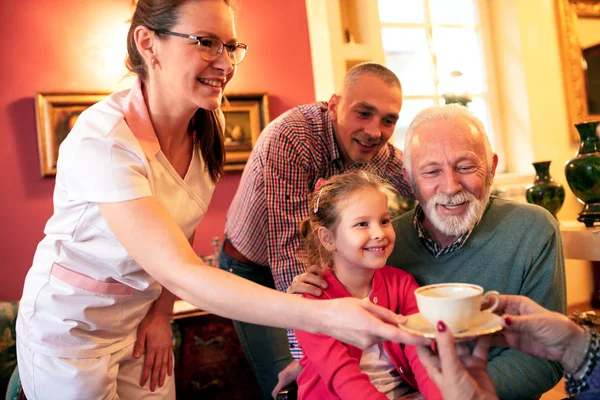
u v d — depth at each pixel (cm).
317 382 143
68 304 137
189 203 150
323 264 157
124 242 120
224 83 135
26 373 144
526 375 133
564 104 418
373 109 184
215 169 158
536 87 408
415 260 159
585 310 390
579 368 103
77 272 137
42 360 140
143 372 159
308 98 333
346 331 97
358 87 184
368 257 145
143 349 158
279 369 220
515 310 105
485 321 94
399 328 94
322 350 138
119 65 294
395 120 191
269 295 104
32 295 141
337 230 150
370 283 152
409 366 145
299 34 332
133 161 127
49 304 138
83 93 283
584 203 248
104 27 292
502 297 105
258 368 225
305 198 189
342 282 152
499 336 109
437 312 89
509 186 376
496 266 147
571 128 416
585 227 243
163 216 119
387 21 391
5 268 270
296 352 181
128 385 157
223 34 127
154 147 134
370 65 188
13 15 276
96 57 290
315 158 193
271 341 220
